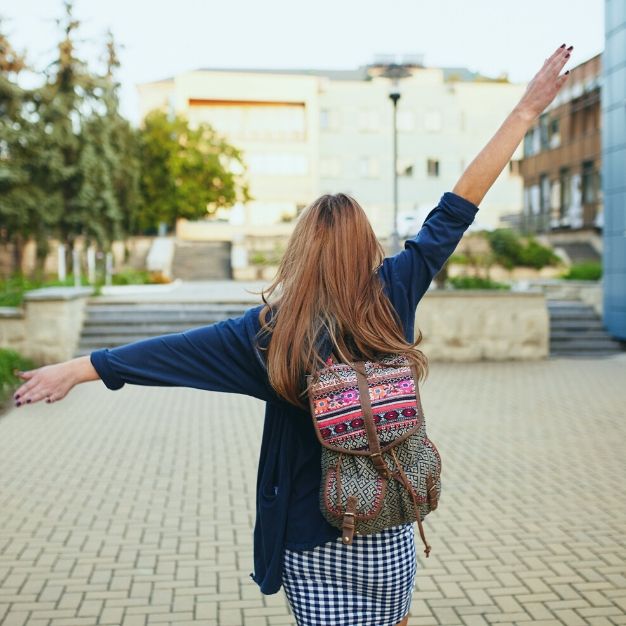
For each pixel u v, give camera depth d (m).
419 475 1.59
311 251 1.68
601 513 4.89
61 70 25.84
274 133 49.28
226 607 3.52
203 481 5.75
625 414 8.38
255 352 1.65
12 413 8.62
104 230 27.31
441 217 1.79
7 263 29.59
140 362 1.64
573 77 33.06
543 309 13.51
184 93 48.25
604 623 3.32
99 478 5.84
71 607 3.51
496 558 4.11
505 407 8.89
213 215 43.78
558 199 35.16
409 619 3.37
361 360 1.64
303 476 1.67
